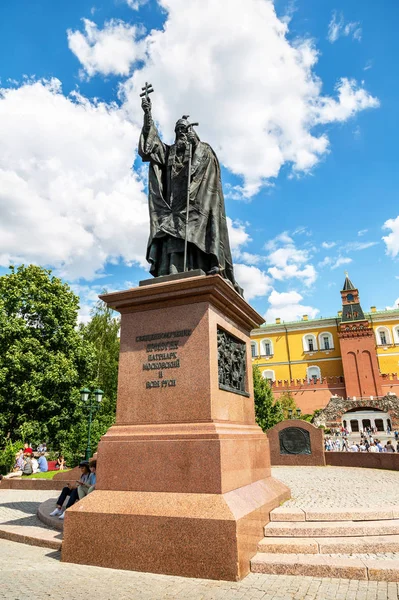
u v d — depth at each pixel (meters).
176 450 5.34
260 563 4.68
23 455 19.47
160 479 5.30
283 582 4.33
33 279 26.00
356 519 5.86
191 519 4.68
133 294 6.47
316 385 60.66
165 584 4.26
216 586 4.20
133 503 5.14
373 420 51.59
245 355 7.70
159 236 7.64
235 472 5.48
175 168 8.00
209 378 5.76
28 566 4.97
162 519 4.80
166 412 5.86
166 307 6.39
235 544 4.45
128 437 5.73
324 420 53.31
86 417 23.66
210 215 7.77
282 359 69.69
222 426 5.65
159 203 7.93
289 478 12.92
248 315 7.66
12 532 6.70
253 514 5.14
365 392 59.12
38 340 24.16
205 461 5.15
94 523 5.11
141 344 6.36
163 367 6.09
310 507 6.42
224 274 7.94
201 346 5.96
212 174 8.03
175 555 4.62
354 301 64.94
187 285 6.14
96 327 34.62
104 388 31.45
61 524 6.97
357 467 17.92
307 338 69.38
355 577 4.46
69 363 23.89
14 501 11.45
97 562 4.95
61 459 22.75
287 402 57.09
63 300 26.00
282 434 19.62
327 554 5.00
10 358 22.41
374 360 60.28
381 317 67.06
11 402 22.59
